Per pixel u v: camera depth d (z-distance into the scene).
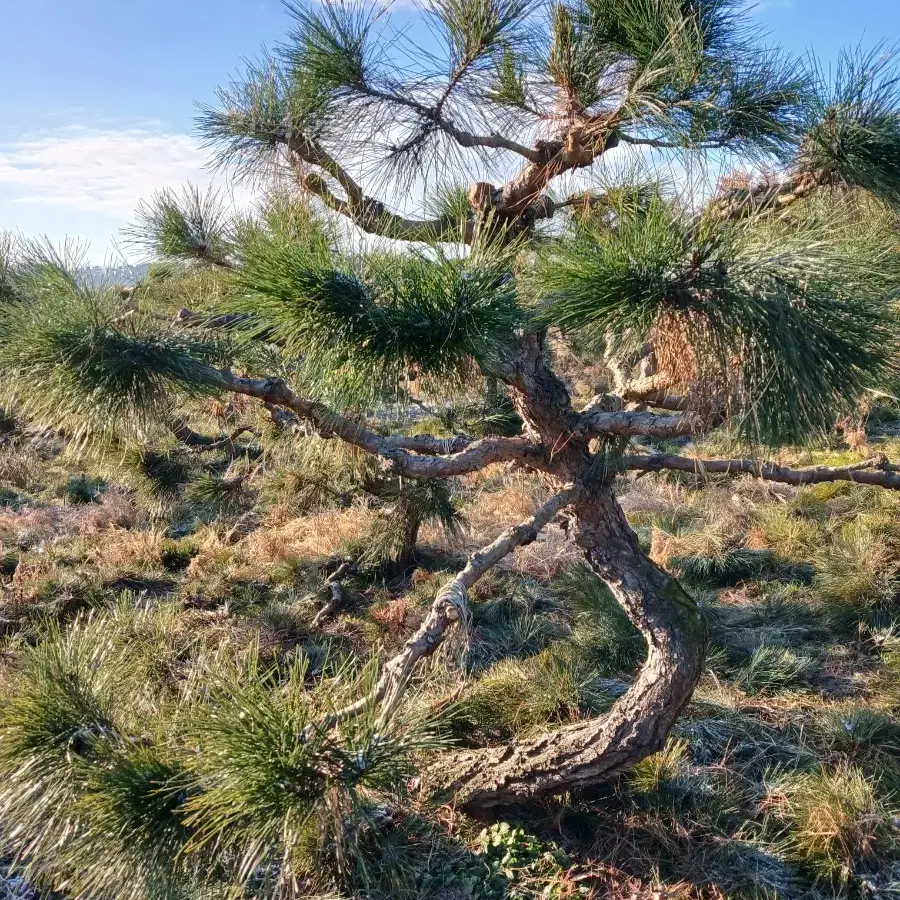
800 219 1.97
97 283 2.03
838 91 2.09
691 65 1.96
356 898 2.87
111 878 1.94
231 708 1.75
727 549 6.90
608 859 3.28
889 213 2.33
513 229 2.48
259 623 5.52
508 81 2.36
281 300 1.78
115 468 5.30
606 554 2.97
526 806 3.52
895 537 6.18
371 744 1.70
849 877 3.19
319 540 7.20
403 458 2.74
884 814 3.38
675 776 3.69
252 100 2.49
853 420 2.24
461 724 4.01
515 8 2.11
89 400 1.99
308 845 2.73
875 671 4.93
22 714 2.11
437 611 2.22
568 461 2.84
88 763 1.99
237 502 6.14
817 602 5.88
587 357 2.84
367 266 1.84
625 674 4.84
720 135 2.16
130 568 6.75
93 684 2.30
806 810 3.45
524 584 6.32
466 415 5.44
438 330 1.84
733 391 1.92
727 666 5.01
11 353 1.93
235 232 2.04
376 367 1.95
